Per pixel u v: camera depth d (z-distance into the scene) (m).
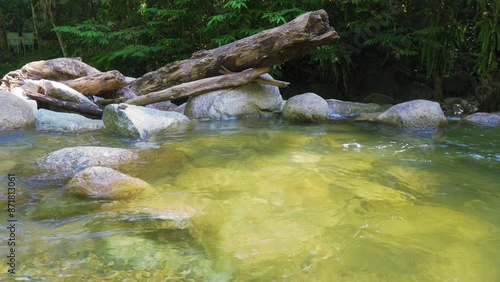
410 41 7.92
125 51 8.45
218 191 2.69
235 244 1.91
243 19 8.31
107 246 1.86
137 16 9.90
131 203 2.44
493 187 2.85
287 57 5.81
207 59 6.15
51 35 15.14
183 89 5.97
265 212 2.33
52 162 3.16
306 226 2.14
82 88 6.39
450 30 7.41
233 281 1.59
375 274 1.67
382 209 2.40
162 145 4.10
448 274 1.67
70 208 2.35
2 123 4.78
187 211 2.32
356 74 9.24
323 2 8.11
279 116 6.17
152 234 2.01
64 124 4.93
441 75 7.92
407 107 5.40
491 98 7.50
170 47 8.84
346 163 3.44
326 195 2.63
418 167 3.36
